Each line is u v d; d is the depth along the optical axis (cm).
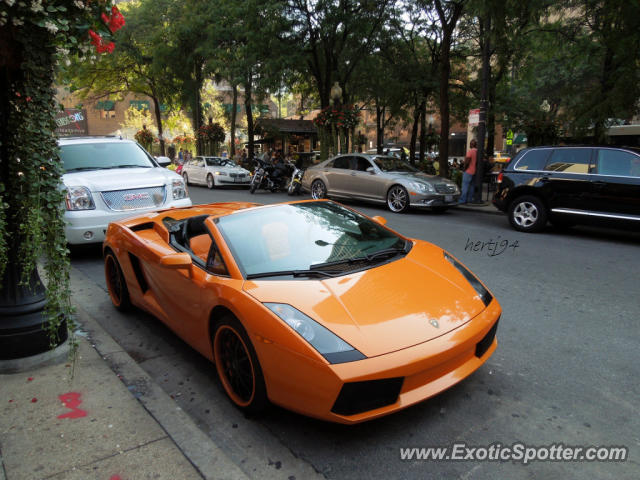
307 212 374
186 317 333
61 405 278
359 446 246
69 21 289
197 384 325
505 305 459
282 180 1742
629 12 1015
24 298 329
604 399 285
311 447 248
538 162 865
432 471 225
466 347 256
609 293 491
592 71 1514
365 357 227
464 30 1998
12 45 282
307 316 246
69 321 315
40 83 292
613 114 1139
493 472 223
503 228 926
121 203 680
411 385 240
